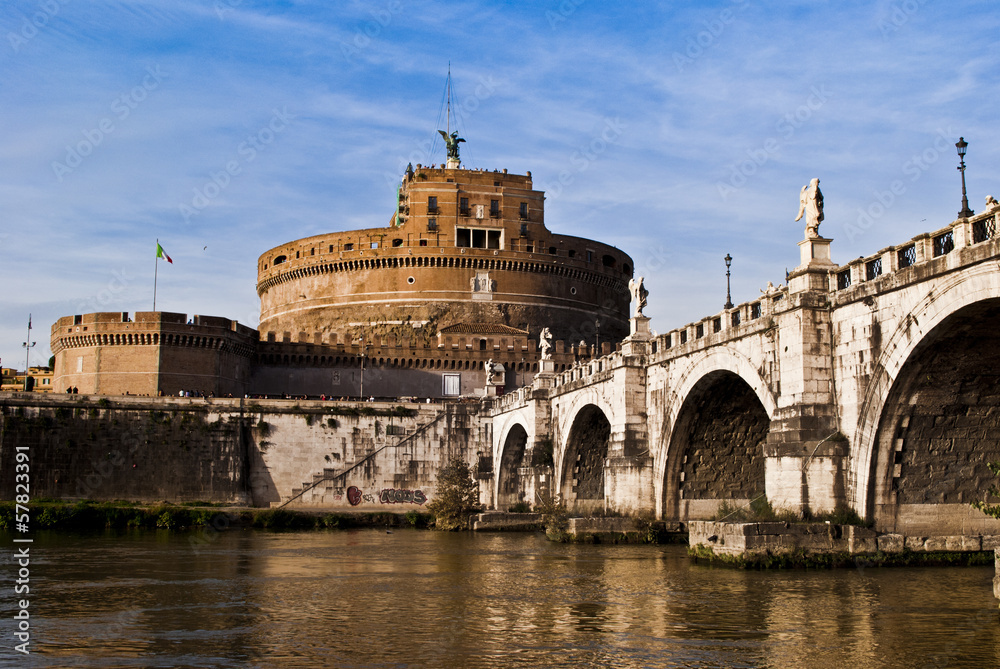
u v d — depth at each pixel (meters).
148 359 97.12
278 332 133.25
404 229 126.56
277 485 86.19
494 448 89.75
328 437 87.94
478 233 128.88
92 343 98.31
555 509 65.88
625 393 53.91
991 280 28.73
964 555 35.91
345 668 22.31
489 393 101.81
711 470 52.06
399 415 89.69
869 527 35.50
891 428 34.56
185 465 84.19
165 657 23.50
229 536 65.19
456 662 22.80
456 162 138.75
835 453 36.06
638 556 45.62
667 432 51.12
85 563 45.19
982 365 32.69
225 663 22.83
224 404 86.25
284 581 38.00
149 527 72.31
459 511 75.25
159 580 38.44
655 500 52.78
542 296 127.31
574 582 36.50
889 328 33.75
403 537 64.62
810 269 37.53
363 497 87.56
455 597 33.06
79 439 82.00
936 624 26.17
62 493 80.69
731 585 33.09
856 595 30.48
